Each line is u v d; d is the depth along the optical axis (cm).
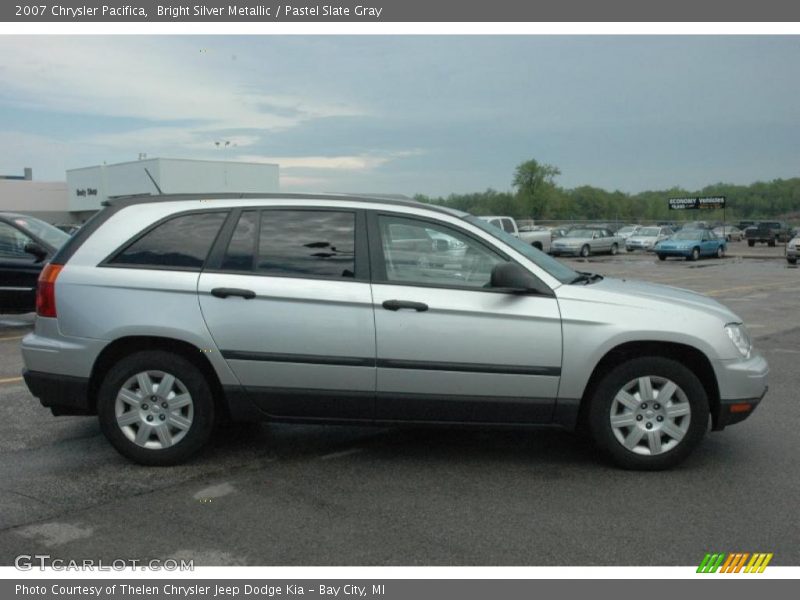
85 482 475
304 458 523
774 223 4931
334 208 498
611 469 499
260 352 481
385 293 478
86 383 491
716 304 527
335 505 438
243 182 5175
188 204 505
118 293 486
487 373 477
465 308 474
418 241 491
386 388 482
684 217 11156
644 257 3825
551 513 426
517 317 475
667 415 488
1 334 1083
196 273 488
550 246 3453
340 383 482
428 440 566
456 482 476
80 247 502
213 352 482
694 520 416
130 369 491
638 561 370
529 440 566
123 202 514
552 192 9194
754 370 488
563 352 475
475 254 491
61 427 595
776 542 390
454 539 393
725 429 592
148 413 497
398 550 381
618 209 11375
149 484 471
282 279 484
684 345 486
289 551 381
